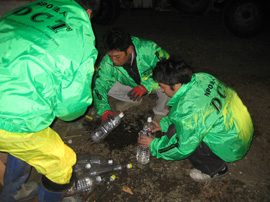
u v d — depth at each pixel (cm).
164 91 173
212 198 199
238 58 409
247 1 452
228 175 216
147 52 220
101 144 249
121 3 628
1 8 177
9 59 107
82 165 216
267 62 393
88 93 135
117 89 271
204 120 156
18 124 114
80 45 121
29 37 110
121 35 184
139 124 273
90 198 197
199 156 190
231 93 178
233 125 166
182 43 469
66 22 119
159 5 634
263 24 459
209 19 575
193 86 161
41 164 139
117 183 212
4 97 107
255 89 328
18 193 179
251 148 240
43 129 125
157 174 220
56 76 116
